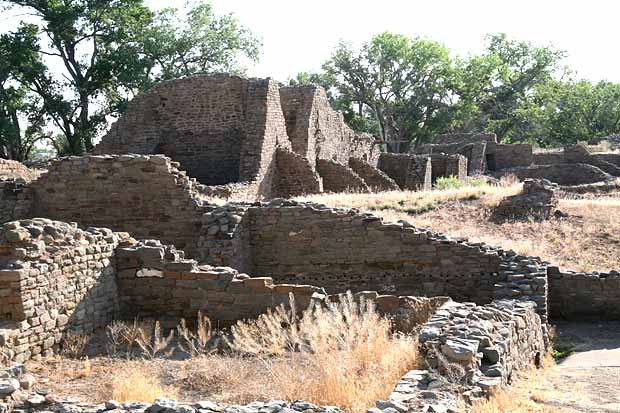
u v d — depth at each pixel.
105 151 31.44
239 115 30.75
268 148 29.44
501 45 82.56
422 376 7.13
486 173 48.66
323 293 11.70
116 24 45.50
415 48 69.69
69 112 43.66
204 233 15.77
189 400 8.00
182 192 16.98
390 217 21.97
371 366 8.07
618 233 20.48
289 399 7.45
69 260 11.03
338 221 16.23
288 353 10.05
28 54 40.66
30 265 10.13
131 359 10.14
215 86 30.97
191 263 12.24
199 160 31.16
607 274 15.15
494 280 15.25
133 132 31.48
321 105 35.47
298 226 16.50
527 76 81.88
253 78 30.45
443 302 11.22
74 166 17.42
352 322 9.83
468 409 6.38
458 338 7.87
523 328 10.08
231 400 7.84
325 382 7.46
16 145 43.12
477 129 83.31
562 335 13.88
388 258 15.98
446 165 42.78
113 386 8.30
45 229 11.01
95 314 11.66
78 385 8.77
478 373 7.47
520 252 18.28
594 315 15.15
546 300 13.57
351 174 32.47
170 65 51.19
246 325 11.06
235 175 30.66
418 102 71.19
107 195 17.28
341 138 39.66
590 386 8.84
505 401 7.00
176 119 31.38
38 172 26.98
